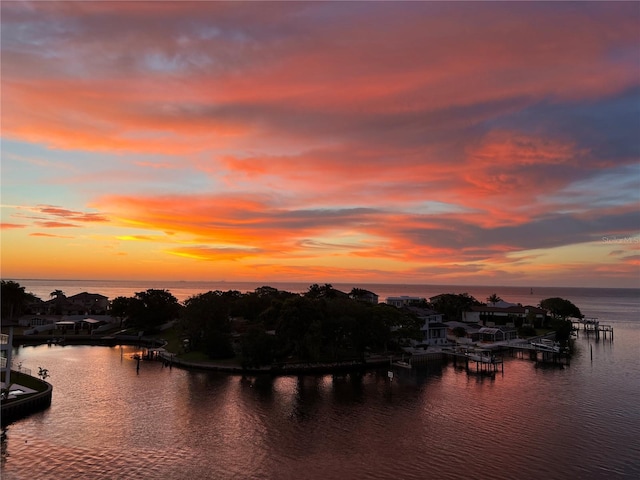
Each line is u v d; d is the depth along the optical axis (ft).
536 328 626.23
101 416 234.99
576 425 224.74
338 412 247.09
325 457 186.39
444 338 488.44
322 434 212.84
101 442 199.41
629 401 269.85
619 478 167.84
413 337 411.13
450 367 378.94
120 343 513.86
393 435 211.61
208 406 256.11
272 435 211.20
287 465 178.70
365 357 388.57
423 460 183.42
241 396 278.67
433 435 211.41
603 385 314.14
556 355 444.96
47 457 182.91
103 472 169.99
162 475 168.55
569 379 334.85
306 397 278.05
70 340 518.37
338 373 350.02
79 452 188.24
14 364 371.76
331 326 368.27
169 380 318.86
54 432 210.38
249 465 178.29
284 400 270.67
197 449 193.47
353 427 222.48
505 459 184.34
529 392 292.61
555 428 220.43
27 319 587.27
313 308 368.48
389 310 410.52
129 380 317.63
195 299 434.30
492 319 652.48
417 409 253.24
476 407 257.14
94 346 492.13
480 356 387.55
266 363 348.79
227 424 225.76
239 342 396.98
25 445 194.80
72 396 272.72
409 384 314.96
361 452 191.62
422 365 385.29
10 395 240.12
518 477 168.66
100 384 304.71
